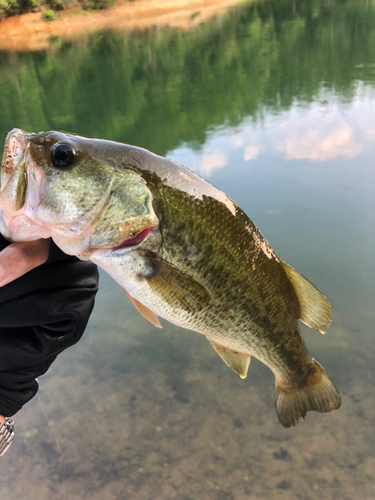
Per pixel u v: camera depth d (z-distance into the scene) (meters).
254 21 8.38
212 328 0.43
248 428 0.88
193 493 0.78
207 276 0.40
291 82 4.12
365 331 1.08
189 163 2.20
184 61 5.51
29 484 0.78
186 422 0.90
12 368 0.35
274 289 0.46
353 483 0.78
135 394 0.96
